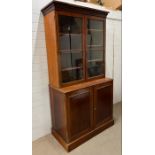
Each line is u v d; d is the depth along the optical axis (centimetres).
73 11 181
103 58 234
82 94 195
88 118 208
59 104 193
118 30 296
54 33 175
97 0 256
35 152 192
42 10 187
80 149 194
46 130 224
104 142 205
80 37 200
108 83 228
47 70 209
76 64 207
